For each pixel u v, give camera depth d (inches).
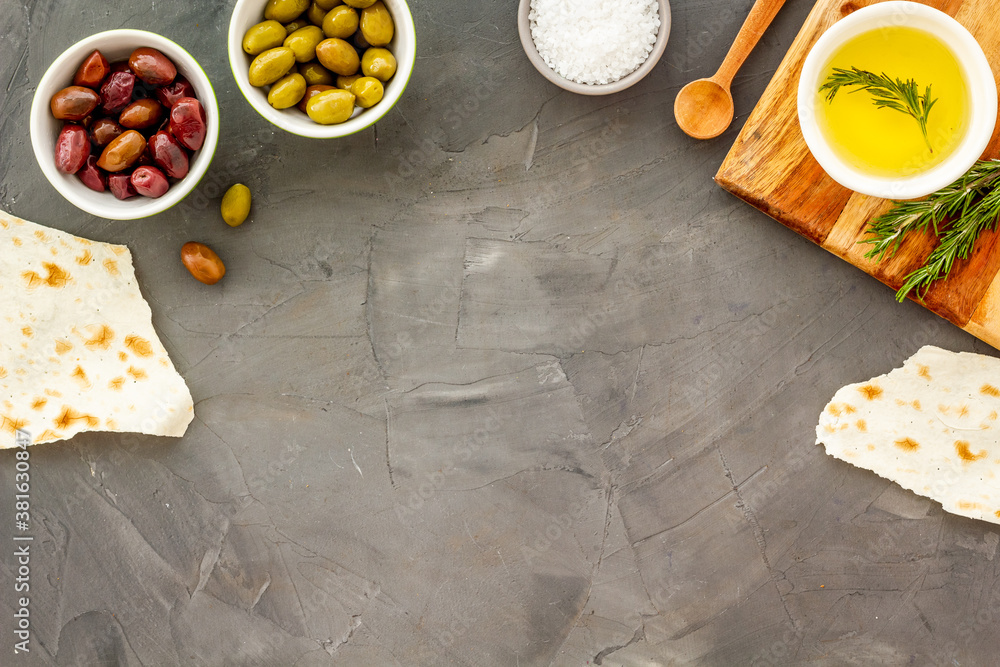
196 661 48.3
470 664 48.4
